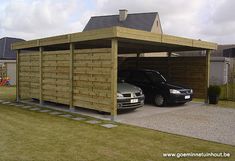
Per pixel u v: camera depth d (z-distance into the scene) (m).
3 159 4.83
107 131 6.96
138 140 6.14
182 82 14.30
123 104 9.17
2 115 9.09
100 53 8.62
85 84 9.31
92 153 5.21
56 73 10.62
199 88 13.55
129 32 8.18
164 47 12.74
